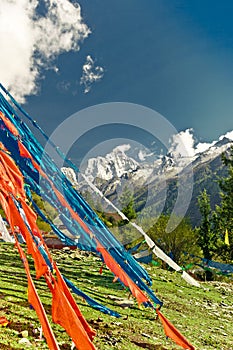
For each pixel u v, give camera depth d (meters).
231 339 10.70
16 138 6.32
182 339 7.73
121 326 9.05
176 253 29.42
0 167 5.28
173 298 15.06
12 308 8.09
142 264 21.78
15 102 7.07
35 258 5.32
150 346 8.16
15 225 5.27
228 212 38.72
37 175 6.70
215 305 15.77
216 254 36.78
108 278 15.17
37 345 6.53
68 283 9.96
